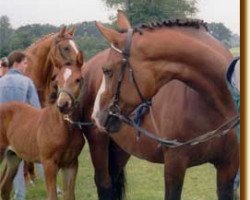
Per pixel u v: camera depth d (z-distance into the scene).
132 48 3.44
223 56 3.51
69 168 5.06
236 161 3.83
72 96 4.60
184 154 3.79
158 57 3.44
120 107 3.53
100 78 4.73
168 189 3.88
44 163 4.97
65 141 4.85
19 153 5.46
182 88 3.83
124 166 5.30
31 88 5.85
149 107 4.05
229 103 3.50
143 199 6.41
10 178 5.77
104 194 5.11
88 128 5.01
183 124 3.76
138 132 4.17
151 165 8.67
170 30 3.54
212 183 7.32
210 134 3.53
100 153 5.03
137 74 3.44
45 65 5.82
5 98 5.80
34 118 5.32
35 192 6.67
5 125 5.59
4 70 6.55
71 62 4.71
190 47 3.43
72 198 5.07
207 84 3.47
